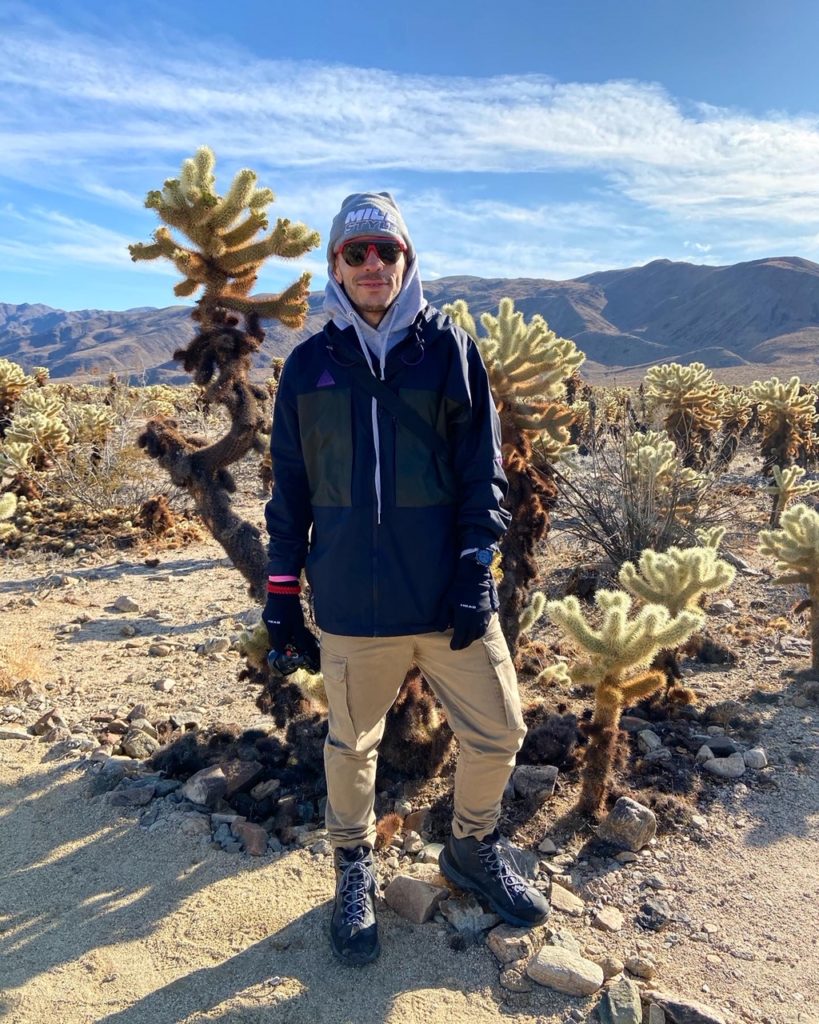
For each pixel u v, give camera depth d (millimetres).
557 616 3029
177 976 2227
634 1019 2035
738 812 3098
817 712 4008
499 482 2215
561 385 3895
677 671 4047
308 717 3443
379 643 2234
